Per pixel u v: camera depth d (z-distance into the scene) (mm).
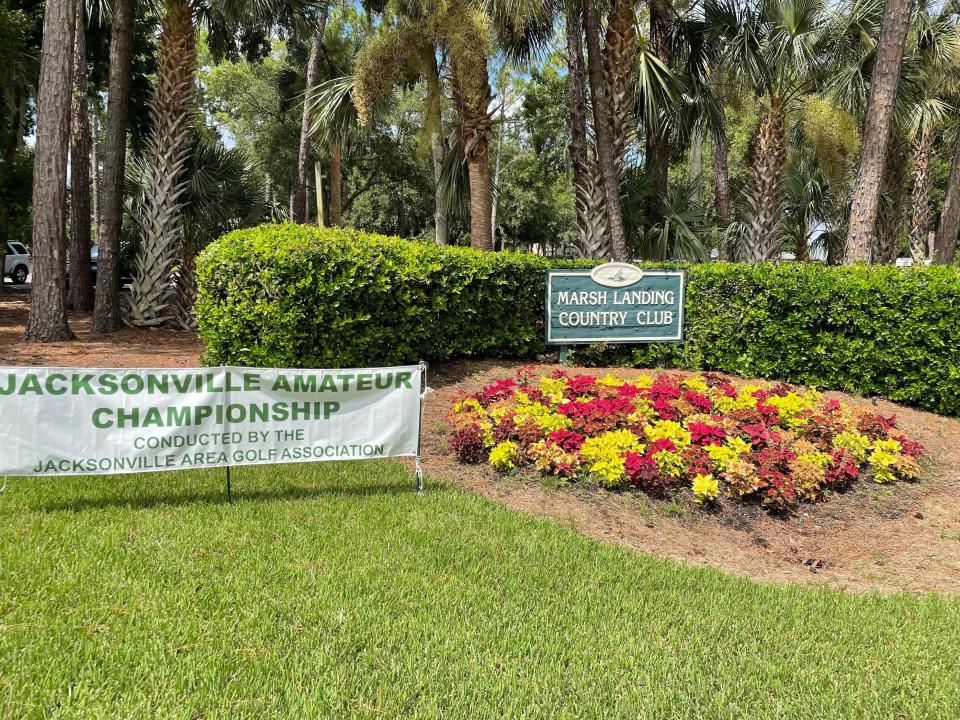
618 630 3260
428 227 36000
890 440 6043
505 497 5113
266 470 5250
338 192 14820
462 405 6492
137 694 2479
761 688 2852
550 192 35625
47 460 4059
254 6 12711
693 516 5031
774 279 8336
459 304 8086
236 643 2873
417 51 10477
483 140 10539
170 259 12414
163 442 4273
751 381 8320
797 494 5305
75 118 15094
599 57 10172
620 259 10523
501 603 3436
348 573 3582
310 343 6711
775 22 10898
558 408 6133
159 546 3740
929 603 3902
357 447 4730
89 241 15672
